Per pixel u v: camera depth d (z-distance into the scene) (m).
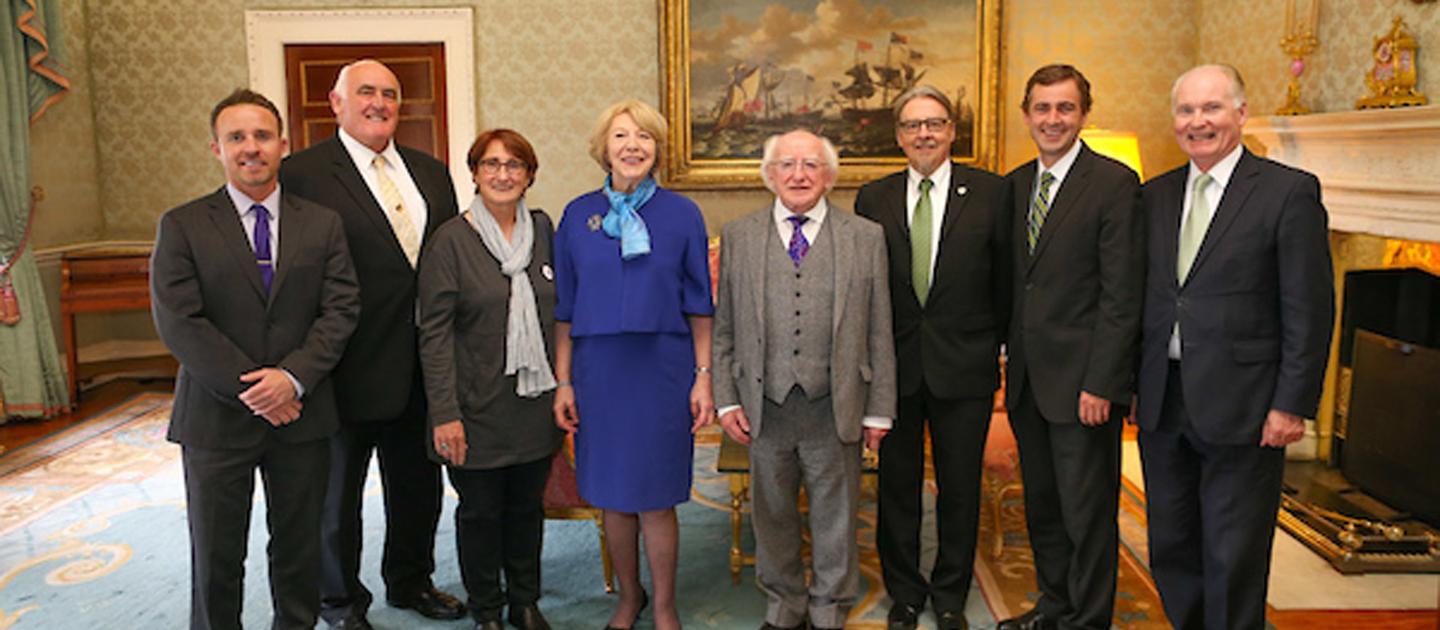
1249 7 5.14
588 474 2.57
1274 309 2.22
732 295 2.56
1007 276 2.65
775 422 2.54
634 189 2.49
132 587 3.14
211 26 5.92
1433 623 2.84
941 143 2.62
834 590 2.62
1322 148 4.00
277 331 2.31
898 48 5.86
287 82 5.98
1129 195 2.38
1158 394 2.36
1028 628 2.69
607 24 5.95
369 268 2.58
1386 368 3.73
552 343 2.57
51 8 5.27
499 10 5.93
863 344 2.51
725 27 5.84
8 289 5.13
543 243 2.62
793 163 2.42
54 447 4.77
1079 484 2.46
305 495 2.43
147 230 6.12
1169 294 2.33
